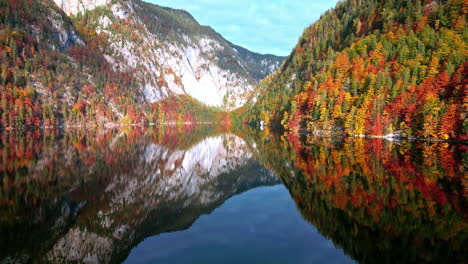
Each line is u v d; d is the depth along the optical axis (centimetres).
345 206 2377
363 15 14850
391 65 9781
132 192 2936
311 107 10800
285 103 14250
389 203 2398
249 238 1836
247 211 2420
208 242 1778
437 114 7119
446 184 2959
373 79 9100
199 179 3888
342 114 9344
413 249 1593
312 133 10312
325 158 4784
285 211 2398
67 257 1578
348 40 13650
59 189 2878
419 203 2369
